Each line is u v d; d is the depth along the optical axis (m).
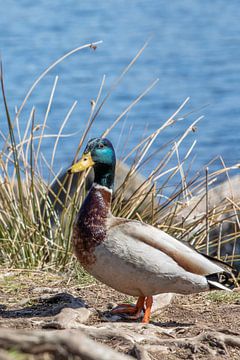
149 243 8.62
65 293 9.76
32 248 11.62
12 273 11.05
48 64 41.28
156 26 54.88
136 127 29.36
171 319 9.45
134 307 9.30
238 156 25.30
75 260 11.45
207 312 9.71
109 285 8.94
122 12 61.44
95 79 38.12
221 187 13.59
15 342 6.00
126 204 12.00
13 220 11.89
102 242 8.66
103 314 9.31
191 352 7.96
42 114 31.02
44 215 12.20
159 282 8.66
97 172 9.12
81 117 30.64
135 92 35.59
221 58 43.41
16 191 12.95
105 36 50.34
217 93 35.44
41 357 6.01
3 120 29.22
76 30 52.66
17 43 47.97
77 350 5.95
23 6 65.38
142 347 7.70
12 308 9.59
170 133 28.48
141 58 43.81
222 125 29.61
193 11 62.59
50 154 25.06
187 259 8.69
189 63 42.34
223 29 53.38
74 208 11.78
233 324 9.18
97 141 9.14
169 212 12.32
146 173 21.48
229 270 9.05
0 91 34.88
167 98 34.50
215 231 12.91
